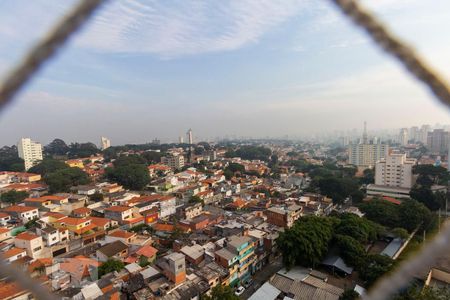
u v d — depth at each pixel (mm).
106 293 21141
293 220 38656
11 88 1706
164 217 46312
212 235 34906
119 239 33594
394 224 37938
